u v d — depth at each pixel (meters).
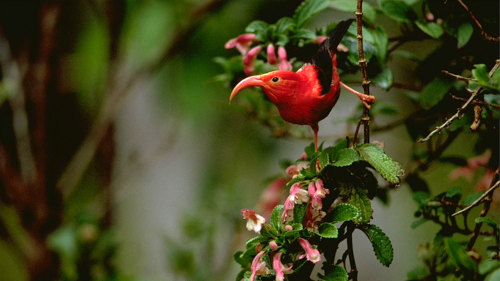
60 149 10.39
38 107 8.14
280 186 5.73
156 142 9.99
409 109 7.57
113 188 8.73
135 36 8.95
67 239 6.98
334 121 6.07
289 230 3.62
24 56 8.21
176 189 10.47
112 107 8.63
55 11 8.28
